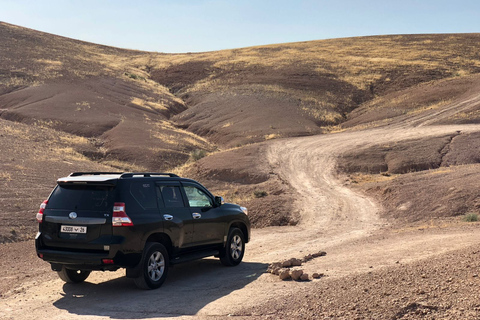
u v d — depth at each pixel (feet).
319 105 246.06
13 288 27.99
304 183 114.62
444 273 22.08
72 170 107.04
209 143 193.88
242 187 115.34
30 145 134.82
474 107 198.90
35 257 40.22
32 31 396.98
